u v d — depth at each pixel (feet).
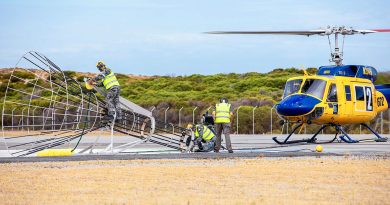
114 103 98.48
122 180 62.95
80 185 59.00
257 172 70.64
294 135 200.64
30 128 222.28
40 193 53.98
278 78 380.78
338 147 122.72
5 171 70.08
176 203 49.49
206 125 109.40
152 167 75.15
